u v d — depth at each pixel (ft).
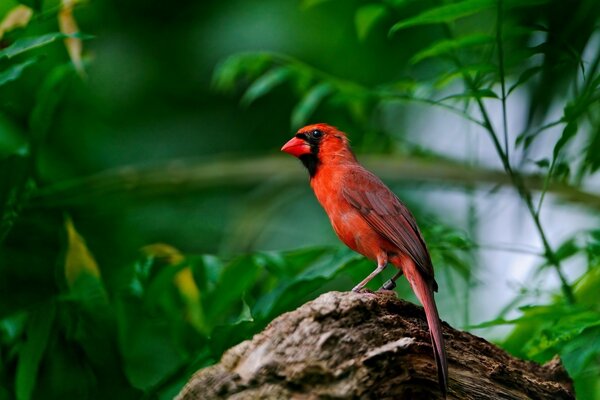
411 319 25.31
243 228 47.80
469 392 24.49
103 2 53.21
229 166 45.24
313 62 53.36
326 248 34.73
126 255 40.47
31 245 36.27
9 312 34.99
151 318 35.12
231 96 54.75
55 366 34.50
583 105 31.27
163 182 43.39
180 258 35.81
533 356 31.12
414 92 37.35
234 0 54.65
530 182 40.60
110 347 34.83
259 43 53.06
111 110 52.19
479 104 33.04
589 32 35.22
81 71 34.40
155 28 54.13
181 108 54.19
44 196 37.91
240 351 22.80
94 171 49.52
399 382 22.59
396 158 44.34
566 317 30.30
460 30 47.67
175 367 32.99
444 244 35.29
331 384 22.20
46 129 36.65
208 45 53.52
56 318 34.73
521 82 31.89
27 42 29.22
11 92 39.09
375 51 53.06
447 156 45.39
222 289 34.27
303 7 41.06
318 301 23.03
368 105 47.29
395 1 38.68
